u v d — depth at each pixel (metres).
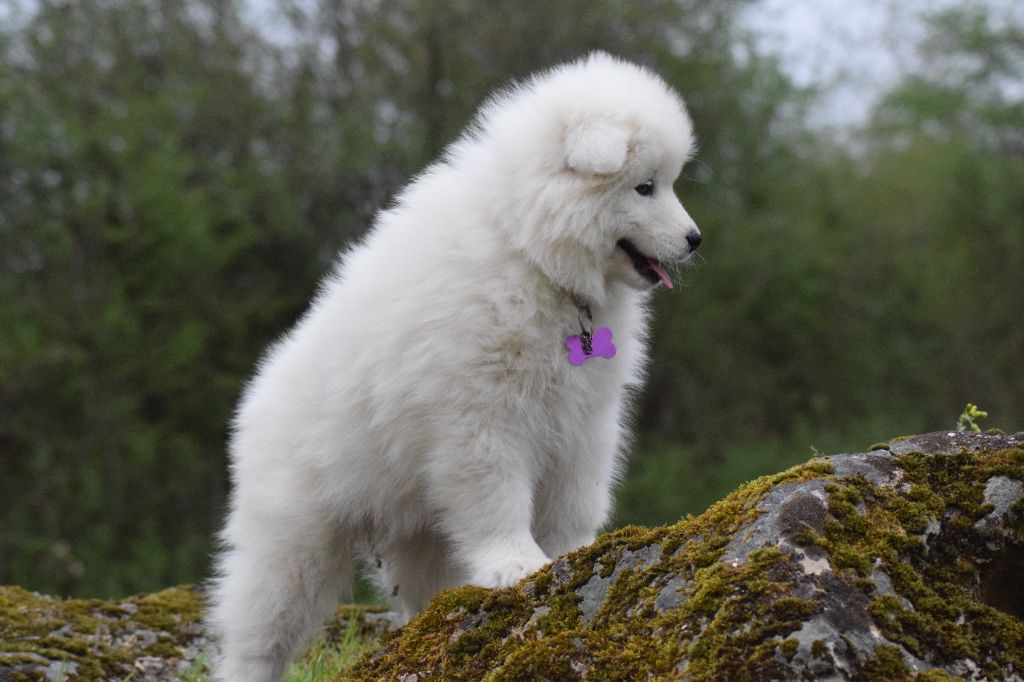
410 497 4.44
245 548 4.61
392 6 17.88
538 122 4.23
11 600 5.63
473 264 4.08
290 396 4.53
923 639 2.88
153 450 15.47
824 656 2.80
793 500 3.14
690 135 4.48
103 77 16.91
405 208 4.48
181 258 15.97
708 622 2.96
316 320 4.61
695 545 3.21
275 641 4.55
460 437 4.07
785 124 20.83
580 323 4.21
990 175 20.16
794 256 19.72
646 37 18.50
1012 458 3.26
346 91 17.91
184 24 17.48
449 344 4.03
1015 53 22.91
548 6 17.94
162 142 16.34
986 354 20.30
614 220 4.27
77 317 15.50
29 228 15.70
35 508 14.93
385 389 4.14
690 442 19.05
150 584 14.58
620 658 3.04
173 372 16.06
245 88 17.47
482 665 3.32
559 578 3.44
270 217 16.58
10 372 14.73
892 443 3.44
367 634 5.87
